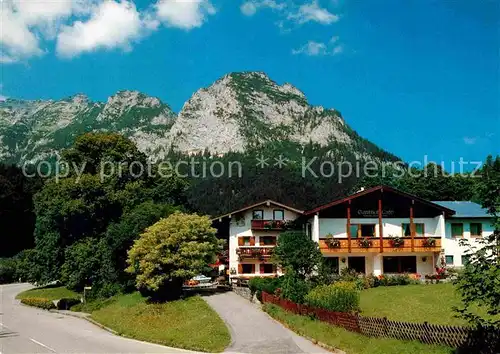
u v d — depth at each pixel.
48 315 45.84
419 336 19.00
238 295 44.00
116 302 47.38
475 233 48.06
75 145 65.38
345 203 48.88
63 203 58.38
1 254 90.88
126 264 51.91
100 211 59.91
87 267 54.06
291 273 35.06
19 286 75.12
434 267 48.16
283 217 52.19
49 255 59.69
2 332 34.16
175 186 66.62
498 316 24.28
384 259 48.75
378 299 34.41
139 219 51.62
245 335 27.73
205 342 26.58
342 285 32.38
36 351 26.11
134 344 28.53
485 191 14.52
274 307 33.94
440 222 47.69
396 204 49.34
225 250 58.47
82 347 27.33
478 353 16.05
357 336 22.16
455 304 30.56
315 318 27.84
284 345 23.94
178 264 42.53
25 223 92.75
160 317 36.59
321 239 47.19
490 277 13.37
